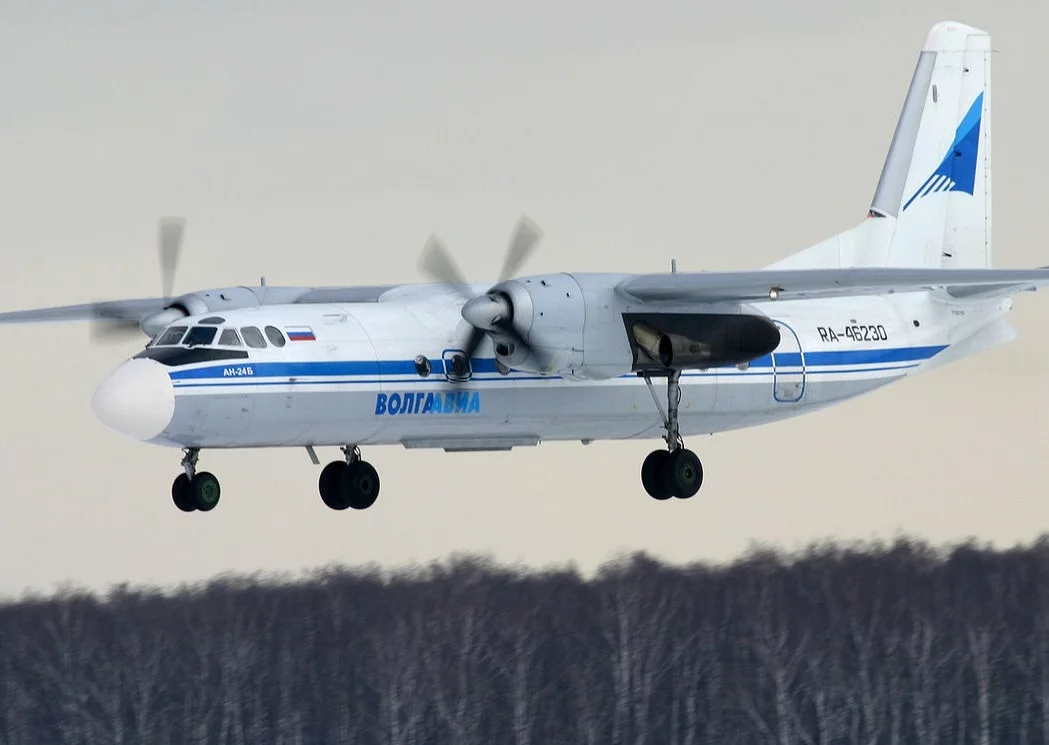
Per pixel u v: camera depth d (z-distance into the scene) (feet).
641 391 408.05
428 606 467.93
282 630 467.11
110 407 356.38
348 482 408.05
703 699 464.65
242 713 460.96
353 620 467.93
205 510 380.99
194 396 360.69
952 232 463.83
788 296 394.73
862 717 465.06
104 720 463.01
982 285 398.83
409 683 459.73
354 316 382.83
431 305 393.50
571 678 464.65
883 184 458.09
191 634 465.88
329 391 372.99
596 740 459.32
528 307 374.02
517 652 464.65
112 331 419.95
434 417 386.11
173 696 463.42
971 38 465.06
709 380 414.62
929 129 460.96
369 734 458.50
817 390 428.56
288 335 372.58
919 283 381.60
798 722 463.83
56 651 466.29
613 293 383.45
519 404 393.70
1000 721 467.52
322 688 462.60
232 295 407.44
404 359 380.99
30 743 461.78
